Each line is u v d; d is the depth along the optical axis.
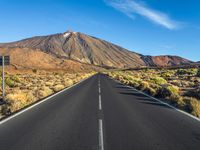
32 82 42.34
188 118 12.72
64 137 8.89
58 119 12.12
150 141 8.47
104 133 9.52
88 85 39.03
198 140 8.69
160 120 12.12
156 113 14.10
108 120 11.99
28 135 9.13
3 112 13.98
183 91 28.39
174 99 18.78
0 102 17.36
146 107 16.38
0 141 8.35
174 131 9.95
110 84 42.16
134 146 7.89
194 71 92.69
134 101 19.52
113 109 15.38
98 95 23.83
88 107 16.09
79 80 57.38
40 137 8.87
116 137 8.95
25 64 171.62
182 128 10.48
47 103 17.83
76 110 14.84
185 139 8.78
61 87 33.06
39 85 33.34
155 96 22.70
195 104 14.96
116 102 18.80
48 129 10.09
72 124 11.05
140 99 20.92
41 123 11.20
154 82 45.03
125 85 40.16
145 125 10.97
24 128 10.21
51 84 35.44
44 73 108.00
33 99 19.62
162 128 10.45
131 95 24.19
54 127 10.45
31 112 13.98
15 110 14.98
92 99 20.53
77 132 9.63
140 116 13.12
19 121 11.58
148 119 12.33
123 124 11.14
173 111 14.86
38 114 13.39
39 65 184.62
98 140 8.54
